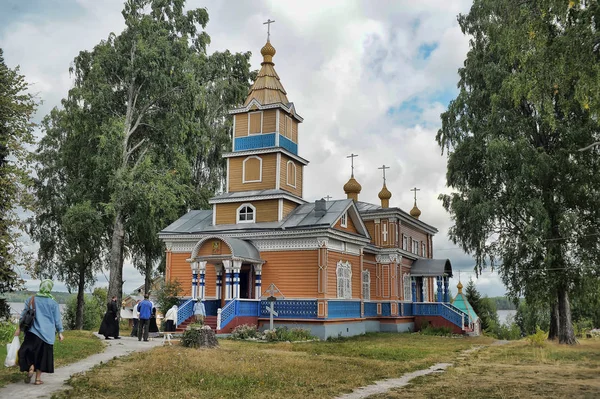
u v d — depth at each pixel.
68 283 40.84
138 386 11.04
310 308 26.73
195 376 12.34
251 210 30.72
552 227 26.33
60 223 39.19
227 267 26.61
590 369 15.90
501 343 27.61
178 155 34.94
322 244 27.05
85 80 34.91
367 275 34.41
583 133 25.09
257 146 31.67
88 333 23.77
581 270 25.09
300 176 33.47
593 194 25.48
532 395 11.18
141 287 42.38
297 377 12.82
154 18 37.25
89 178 35.84
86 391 10.29
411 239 39.78
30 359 10.60
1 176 20.61
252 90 32.81
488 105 30.00
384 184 40.34
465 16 32.34
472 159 29.77
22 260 20.66
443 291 38.97
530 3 15.97
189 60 36.69
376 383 12.83
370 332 32.53
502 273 28.30
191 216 33.59
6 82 21.25
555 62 14.69
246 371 13.30
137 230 35.06
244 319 26.62
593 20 14.33
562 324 27.03
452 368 16.14
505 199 27.88
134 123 37.00
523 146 25.83
